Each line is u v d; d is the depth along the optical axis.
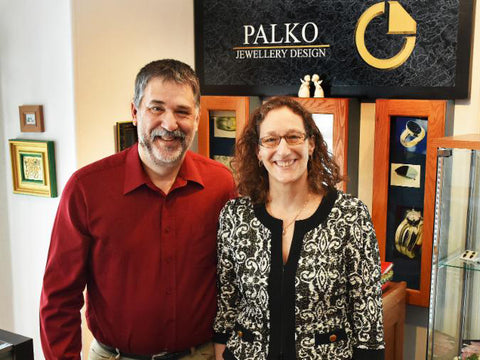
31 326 3.19
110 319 2.09
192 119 1.99
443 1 2.79
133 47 3.11
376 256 1.90
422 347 3.04
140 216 2.04
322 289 1.84
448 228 2.36
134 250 2.04
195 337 2.12
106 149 3.01
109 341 2.11
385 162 2.88
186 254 2.08
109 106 3.01
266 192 1.99
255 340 1.93
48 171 2.94
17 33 2.98
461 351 2.38
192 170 2.10
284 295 1.86
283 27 3.23
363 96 3.06
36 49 2.92
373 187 2.93
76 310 2.13
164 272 2.04
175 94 1.93
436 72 2.86
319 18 3.12
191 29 3.51
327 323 1.86
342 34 3.07
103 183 2.04
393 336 2.82
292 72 3.24
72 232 2.05
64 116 2.88
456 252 2.34
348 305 1.91
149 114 1.94
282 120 1.85
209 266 2.13
